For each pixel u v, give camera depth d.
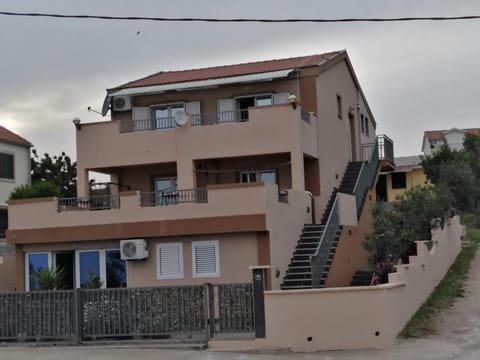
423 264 19.89
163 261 21.42
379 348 14.83
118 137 24.83
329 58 27.66
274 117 23.44
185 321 15.74
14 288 25.23
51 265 22.75
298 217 23.00
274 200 20.94
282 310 15.14
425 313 18.17
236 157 24.69
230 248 20.77
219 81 25.44
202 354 14.54
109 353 14.88
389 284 15.84
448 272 24.14
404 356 13.84
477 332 15.95
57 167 44.41
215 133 23.86
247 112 25.97
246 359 13.98
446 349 14.37
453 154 35.56
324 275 20.78
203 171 24.45
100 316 16.22
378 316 15.08
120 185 26.64
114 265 22.11
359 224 25.81
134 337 16.02
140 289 16.06
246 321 15.38
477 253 27.95
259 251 20.42
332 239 22.20
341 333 15.03
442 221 24.31
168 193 22.67
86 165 25.09
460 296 20.09
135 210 21.52
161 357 14.25
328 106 27.27
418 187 24.67
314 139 25.11
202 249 21.05
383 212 21.91
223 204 20.61
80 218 22.12
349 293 15.14
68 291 16.39
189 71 30.44
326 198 26.19
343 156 29.22
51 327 16.42
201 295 15.68
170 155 24.27
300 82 25.70
